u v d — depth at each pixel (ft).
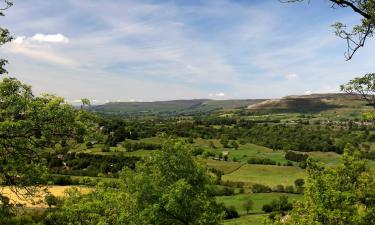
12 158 56.75
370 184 64.85
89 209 107.14
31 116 54.08
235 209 332.60
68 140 57.77
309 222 66.39
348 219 62.08
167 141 105.70
